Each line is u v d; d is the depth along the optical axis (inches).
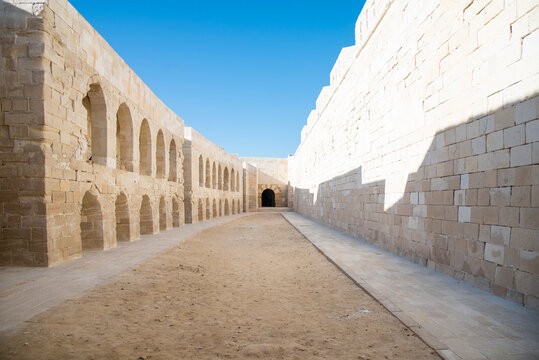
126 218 478.6
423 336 155.0
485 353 136.9
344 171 631.8
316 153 968.3
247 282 281.7
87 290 227.5
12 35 294.0
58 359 133.1
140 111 524.7
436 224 296.7
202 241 534.6
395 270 301.1
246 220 1056.2
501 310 189.9
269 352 143.0
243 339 159.9
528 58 194.7
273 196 2053.4
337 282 274.8
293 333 167.8
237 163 1451.8
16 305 194.5
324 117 840.9
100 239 395.9
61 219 316.2
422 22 320.8
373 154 464.1
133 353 141.1
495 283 221.1
